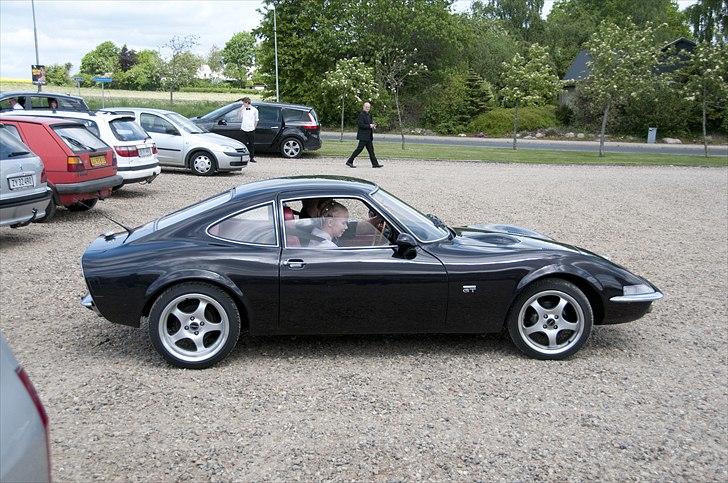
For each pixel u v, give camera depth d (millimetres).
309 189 5312
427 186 16438
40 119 10742
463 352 5461
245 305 5008
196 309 5039
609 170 22453
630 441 4008
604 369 5180
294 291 5020
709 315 6742
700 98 29750
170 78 50594
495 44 58188
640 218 12797
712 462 3783
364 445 3881
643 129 46969
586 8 77625
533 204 14039
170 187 15375
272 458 3723
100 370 5004
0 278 7629
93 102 49344
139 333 5887
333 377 4898
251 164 20938
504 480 3545
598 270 5293
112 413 4266
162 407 4367
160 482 3463
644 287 5359
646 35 28328
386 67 47000
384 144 32969
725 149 39062
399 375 4953
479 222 11711
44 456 2039
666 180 19516
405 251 5102
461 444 3920
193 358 5016
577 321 5273
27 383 2131
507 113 48781
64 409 4312
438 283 5105
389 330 5238
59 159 10570
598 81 28375
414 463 3691
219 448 3828
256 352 5398
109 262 4992
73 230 10414
